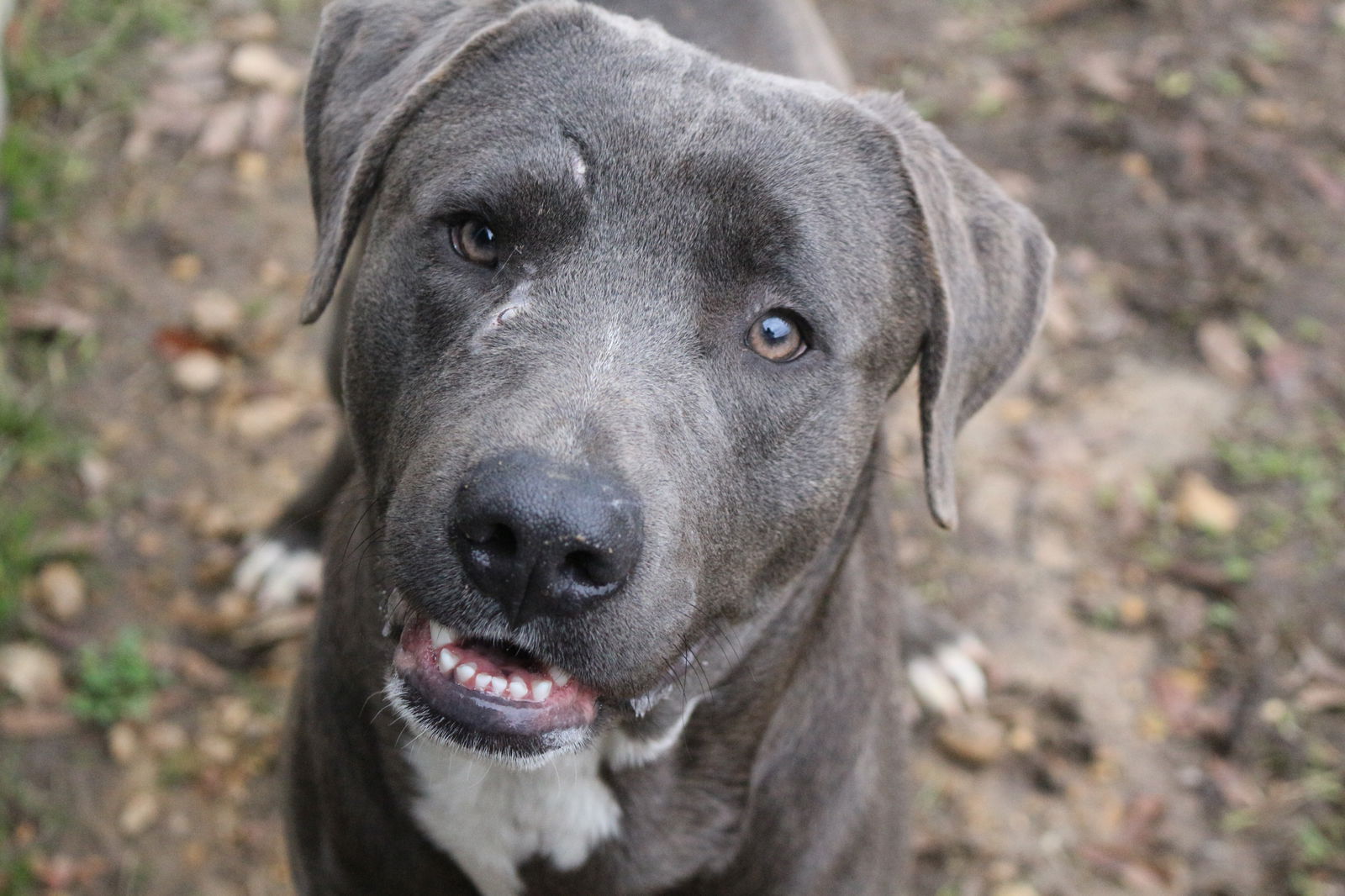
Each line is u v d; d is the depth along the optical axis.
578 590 0.61
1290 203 1.31
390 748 0.73
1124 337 1.21
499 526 0.60
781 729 0.75
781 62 0.92
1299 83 1.43
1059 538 1.08
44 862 0.91
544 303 0.65
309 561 1.01
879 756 0.79
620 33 0.69
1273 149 1.35
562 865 0.75
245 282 1.18
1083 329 1.21
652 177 0.66
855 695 0.78
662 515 0.63
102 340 1.11
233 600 1.01
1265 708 1.00
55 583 1.00
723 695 0.73
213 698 0.98
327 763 0.75
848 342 0.68
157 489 1.05
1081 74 1.42
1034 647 1.03
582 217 0.66
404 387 0.67
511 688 0.65
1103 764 0.98
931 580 1.06
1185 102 1.40
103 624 0.99
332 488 0.99
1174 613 1.04
